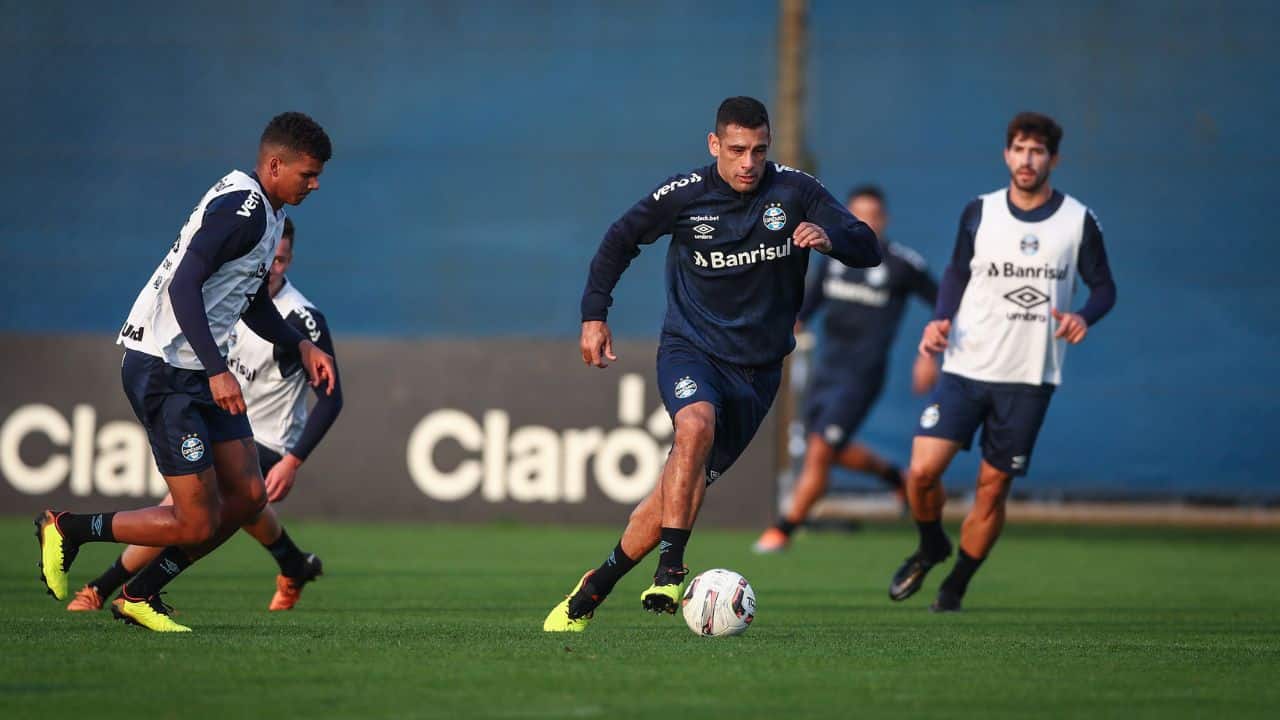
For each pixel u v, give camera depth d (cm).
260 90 7150
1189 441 5966
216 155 6850
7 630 1903
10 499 4909
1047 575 3653
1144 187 6325
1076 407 6044
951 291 2517
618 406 4872
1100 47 6519
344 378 5006
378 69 7125
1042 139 2439
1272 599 3006
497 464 4922
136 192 6806
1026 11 6662
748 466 4953
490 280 6556
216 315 1903
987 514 2567
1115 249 6262
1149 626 2348
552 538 4481
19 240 6800
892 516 5797
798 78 5756
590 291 2002
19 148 6819
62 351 4919
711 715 1328
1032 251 2458
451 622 2202
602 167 6838
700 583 1942
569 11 7062
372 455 4984
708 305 1983
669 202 1966
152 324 1880
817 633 2089
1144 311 6184
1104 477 5959
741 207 1953
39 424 4909
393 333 6544
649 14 6994
